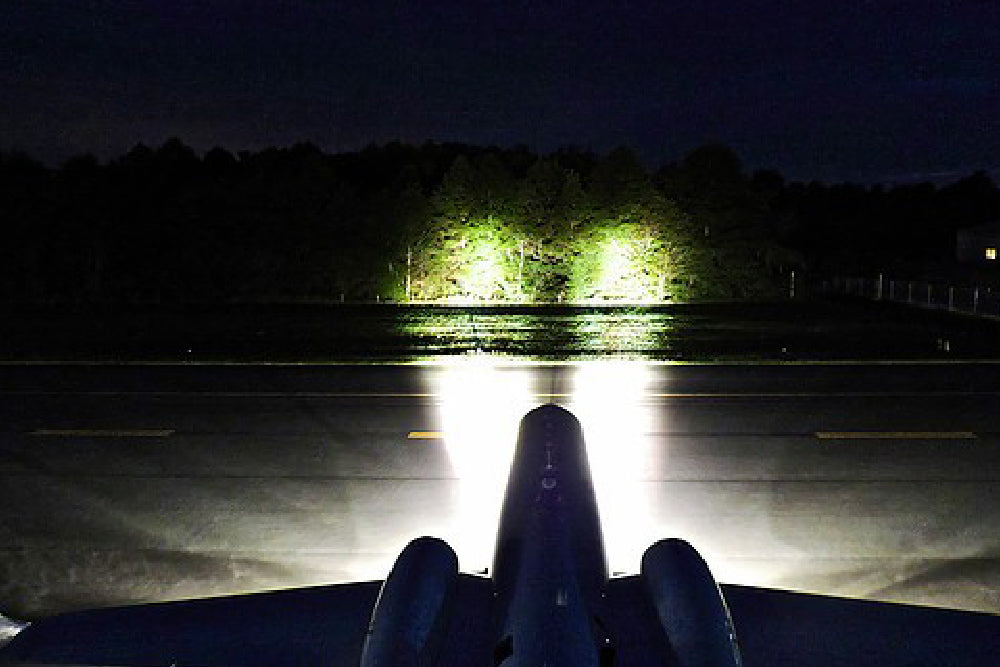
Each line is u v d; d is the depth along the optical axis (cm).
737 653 528
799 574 1086
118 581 1072
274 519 1306
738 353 3141
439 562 619
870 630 640
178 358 3066
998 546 1180
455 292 6075
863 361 2916
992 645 621
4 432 1906
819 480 1504
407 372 2712
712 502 1381
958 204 10481
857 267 7925
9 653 619
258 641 635
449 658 571
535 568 605
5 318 4609
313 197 6334
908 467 1591
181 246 6397
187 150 8400
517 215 6022
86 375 2678
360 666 520
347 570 1105
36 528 1270
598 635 543
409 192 6200
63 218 6575
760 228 6391
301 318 4609
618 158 6050
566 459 882
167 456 1694
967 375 2617
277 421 2009
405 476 1541
